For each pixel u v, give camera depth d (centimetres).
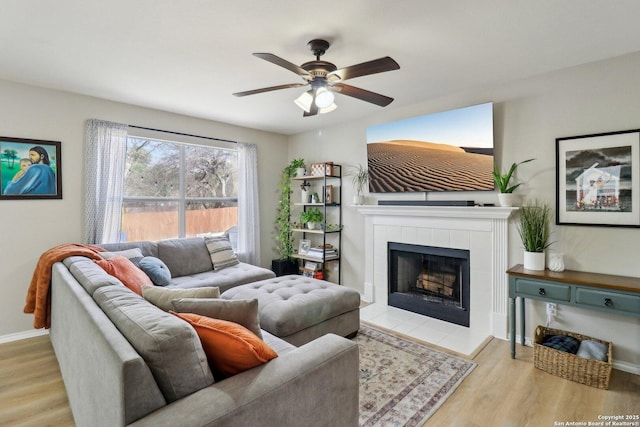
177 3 174
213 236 410
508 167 293
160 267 312
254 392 108
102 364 107
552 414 189
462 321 324
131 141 366
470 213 307
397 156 362
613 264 244
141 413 94
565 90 262
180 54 235
